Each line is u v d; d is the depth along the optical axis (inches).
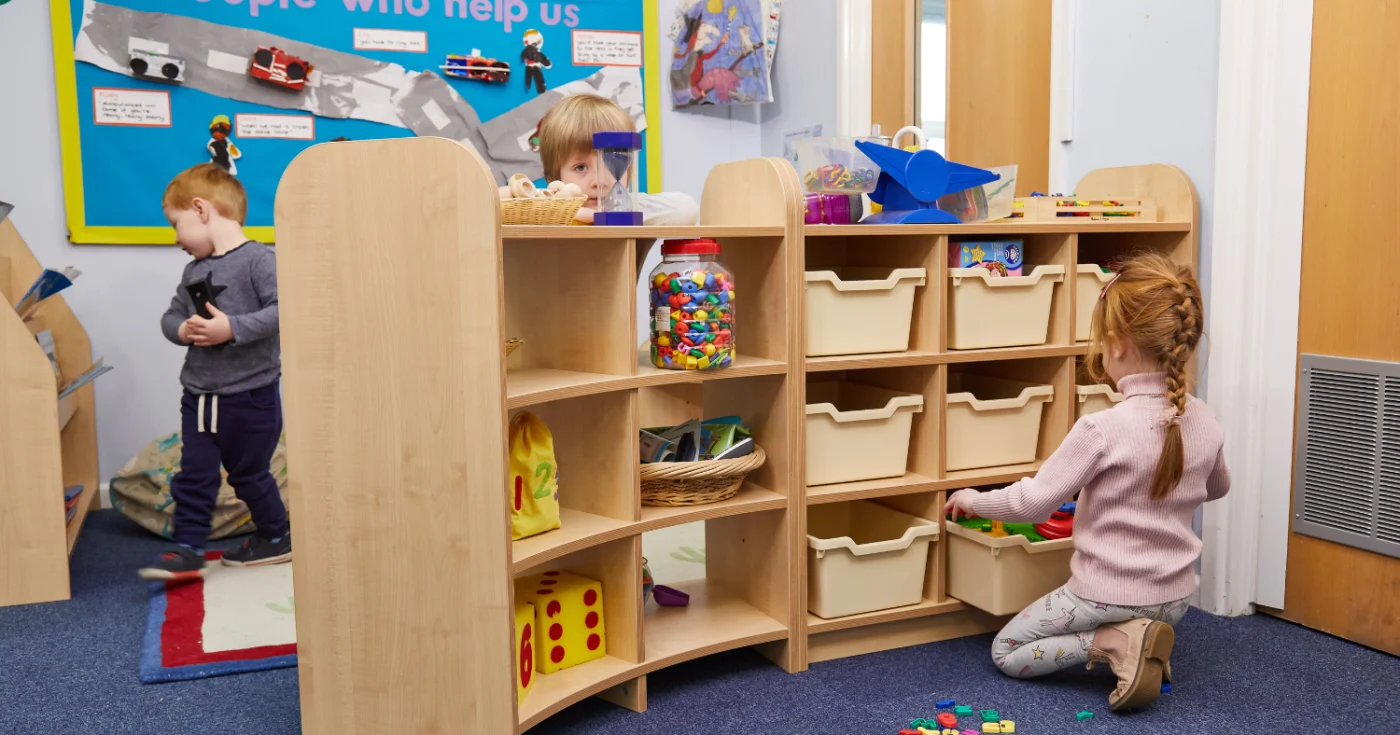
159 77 115.4
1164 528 63.0
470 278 51.8
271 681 70.0
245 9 118.4
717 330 66.2
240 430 94.5
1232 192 76.5
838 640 73.0
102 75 114.0
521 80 130.9
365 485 56.4
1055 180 93.4
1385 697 64.4
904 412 75.4
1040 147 99.4
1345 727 60.4
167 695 67.8
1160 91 82.7
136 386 118.6
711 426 73.4
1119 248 84.7
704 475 66.5
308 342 56.9
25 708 65.9
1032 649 66.7
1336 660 70.2
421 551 55.2
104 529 109.4
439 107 127.2
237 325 91.0
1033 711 63.4
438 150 52.0
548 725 62.7
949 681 68.6
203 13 116.8
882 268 80.4
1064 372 78.7
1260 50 74.7
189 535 95.4
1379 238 69.4
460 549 53.9
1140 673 60.7
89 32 113.0
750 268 72.7
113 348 117.3
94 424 115.7
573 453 67.7
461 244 51.8
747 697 66.5
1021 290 77.1
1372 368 69.9
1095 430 63.0
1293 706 63.3
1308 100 73.4
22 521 86.3
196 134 117.5
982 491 83.2
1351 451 71.9
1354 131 70.5
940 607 75.1
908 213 73.9
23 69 112.0
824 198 77.2
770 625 70.8
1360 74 70.0
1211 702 64.0
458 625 54.6
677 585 79.8
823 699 65.9
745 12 133.6
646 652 66.0
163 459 110.6
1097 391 79.6
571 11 132.5
